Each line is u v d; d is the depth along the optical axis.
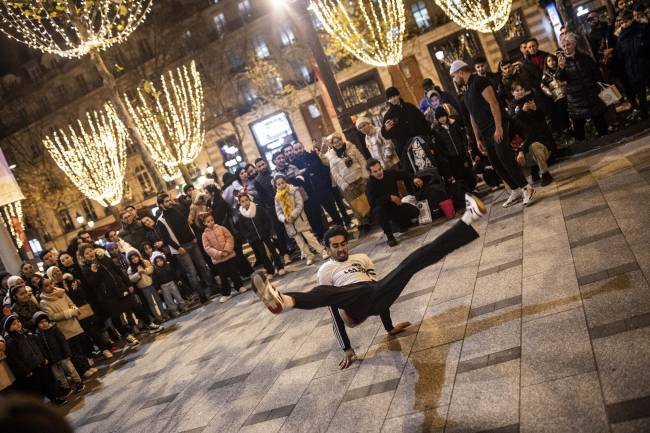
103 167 19.30
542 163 8.42
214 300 12.10
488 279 5.88
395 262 8.12
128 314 12.03
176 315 12.17
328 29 19.33
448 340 4.94
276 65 38.25
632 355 3.56
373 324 6.18
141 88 27.67
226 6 38.19
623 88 10.30
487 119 7.84
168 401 6.79
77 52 16.05
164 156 21.23
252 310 9.73
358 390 4.80
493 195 9.51
